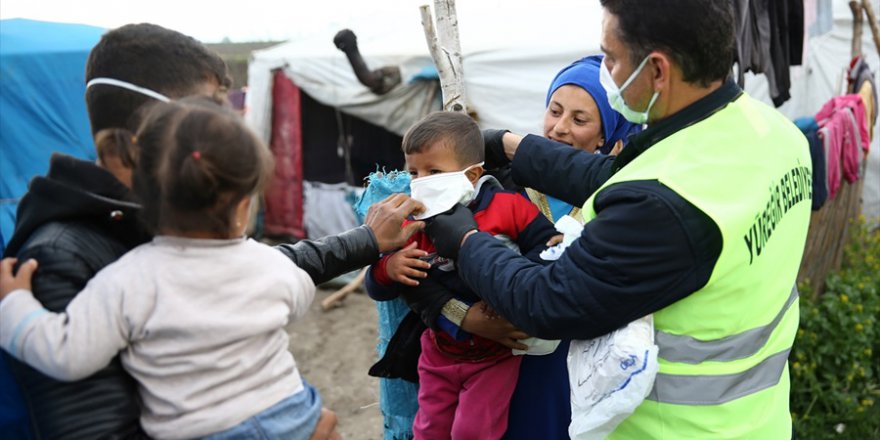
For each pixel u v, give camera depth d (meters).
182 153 1.16
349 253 1.76
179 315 1.20
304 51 8.33
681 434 1.47
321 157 8.41
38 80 4.60
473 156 1.88
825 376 4.24
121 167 1.35
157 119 1.21
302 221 8.70
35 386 1.21
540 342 1.88
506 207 1.91
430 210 1.82
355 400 4.93
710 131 1.44
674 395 1.46
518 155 2.03
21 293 1.17
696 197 1.34
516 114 6.56
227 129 1.19
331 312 6.78
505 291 1.53
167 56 1.36
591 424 1.46
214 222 1.25
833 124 4.70
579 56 6.20
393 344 2.13
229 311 1.26
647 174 1.38
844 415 4.12
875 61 7.88
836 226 4.98
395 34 8.61
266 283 1.32
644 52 1.42
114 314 1.17
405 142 1.90
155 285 1.21
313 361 5.63
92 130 1.37
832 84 7.54
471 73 6.66
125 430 1.22
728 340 1.45
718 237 1.33
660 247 1.32
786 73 4.37
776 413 1.59
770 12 4.05
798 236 1.60
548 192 2.00
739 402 1.49
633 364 1.36
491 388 1.95
